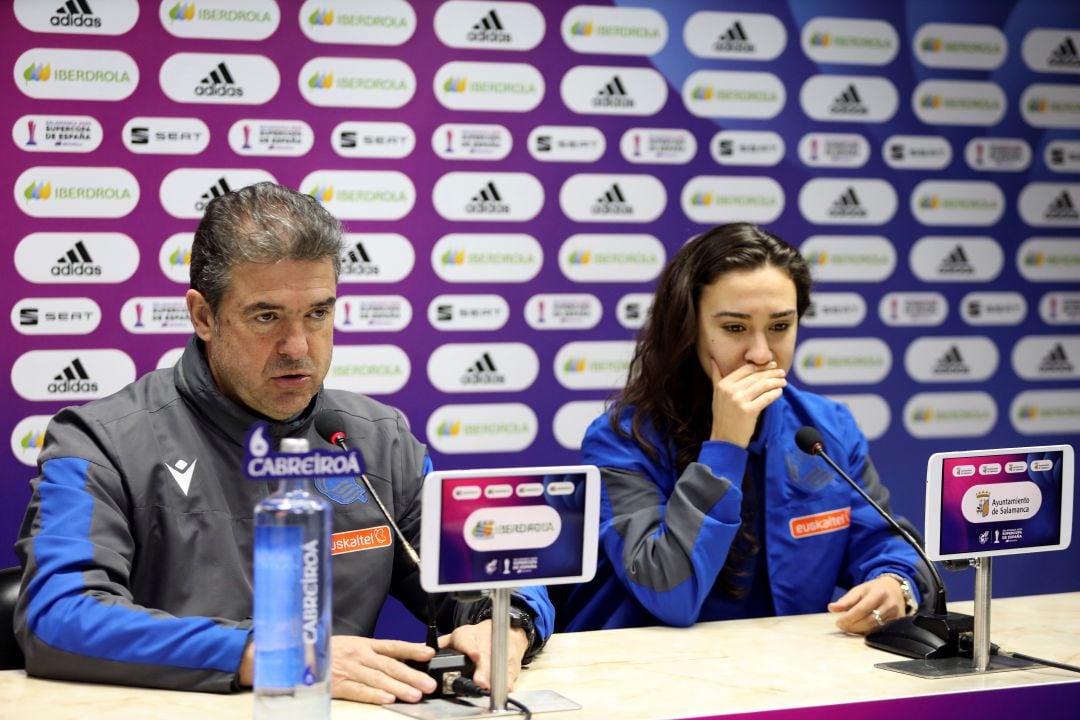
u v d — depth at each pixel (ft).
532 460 20.85
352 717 9.27
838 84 21.89
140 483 11.46
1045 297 23.18
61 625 9.93
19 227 18.42
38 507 11.03
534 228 20.61
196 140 18.99
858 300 22.20
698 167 21.30
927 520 10.68
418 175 19.99
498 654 9.45
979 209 22.74
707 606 14.28
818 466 14.78
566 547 9.67
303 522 8.45
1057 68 22.95
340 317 19.83
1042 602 13.83
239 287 10.86
